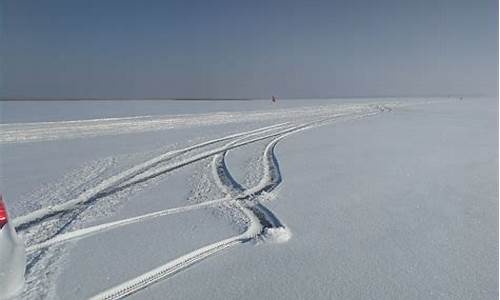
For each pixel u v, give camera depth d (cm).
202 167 732
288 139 1134
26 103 3009
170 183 612
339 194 555
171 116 1717
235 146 985
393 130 1408
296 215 463
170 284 300
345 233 407
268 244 377
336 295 286
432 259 347
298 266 331
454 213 472
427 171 712
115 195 543
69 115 1712
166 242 379
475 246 375
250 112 2131
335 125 1571
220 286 297
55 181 612
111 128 1297
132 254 352
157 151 886
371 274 318
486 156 875
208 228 418
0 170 686
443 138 1194
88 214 462
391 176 671
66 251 358
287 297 283
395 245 377
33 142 1000
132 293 287
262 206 497
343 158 841
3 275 231
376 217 457
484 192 567
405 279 311
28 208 481
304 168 733
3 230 238
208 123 1538
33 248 364
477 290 295
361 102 3856
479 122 1798
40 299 276
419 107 3078
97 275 312
